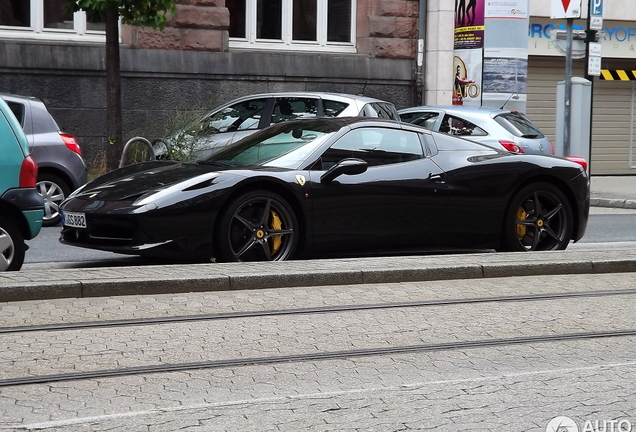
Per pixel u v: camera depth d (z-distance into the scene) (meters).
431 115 16.38
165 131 16.91
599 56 19.83
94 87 20.05
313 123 10.23
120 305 7.73
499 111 16.09
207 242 9.02
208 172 9.22
